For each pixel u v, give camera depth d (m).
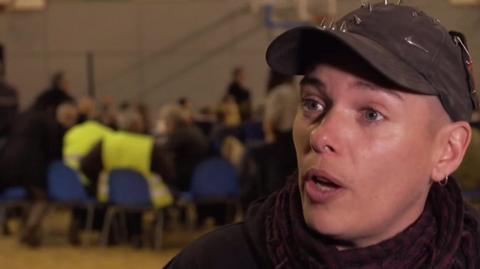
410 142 0.89
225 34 13.13
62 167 6.64
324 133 0.88
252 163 3.59
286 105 3.49
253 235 1.04
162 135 7.48
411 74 0.88
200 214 7.16
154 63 13.23
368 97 0.88
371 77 0.88
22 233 7.00
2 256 6.39
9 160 6.81
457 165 0.94
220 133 7.68
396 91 0.88
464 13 10.30
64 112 7.72
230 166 6.62
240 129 7.40
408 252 0.93
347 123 0.89
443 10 10.06
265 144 3.53
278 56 0.96
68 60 13.19
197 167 6.60
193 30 13.19
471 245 0.99
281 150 3.48
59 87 9.16
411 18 0.92
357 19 0.93
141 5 13.21
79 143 7.32
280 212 1.00
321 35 0.89
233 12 13.09
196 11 13.18
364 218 0.89
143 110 7.69
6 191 7.04
